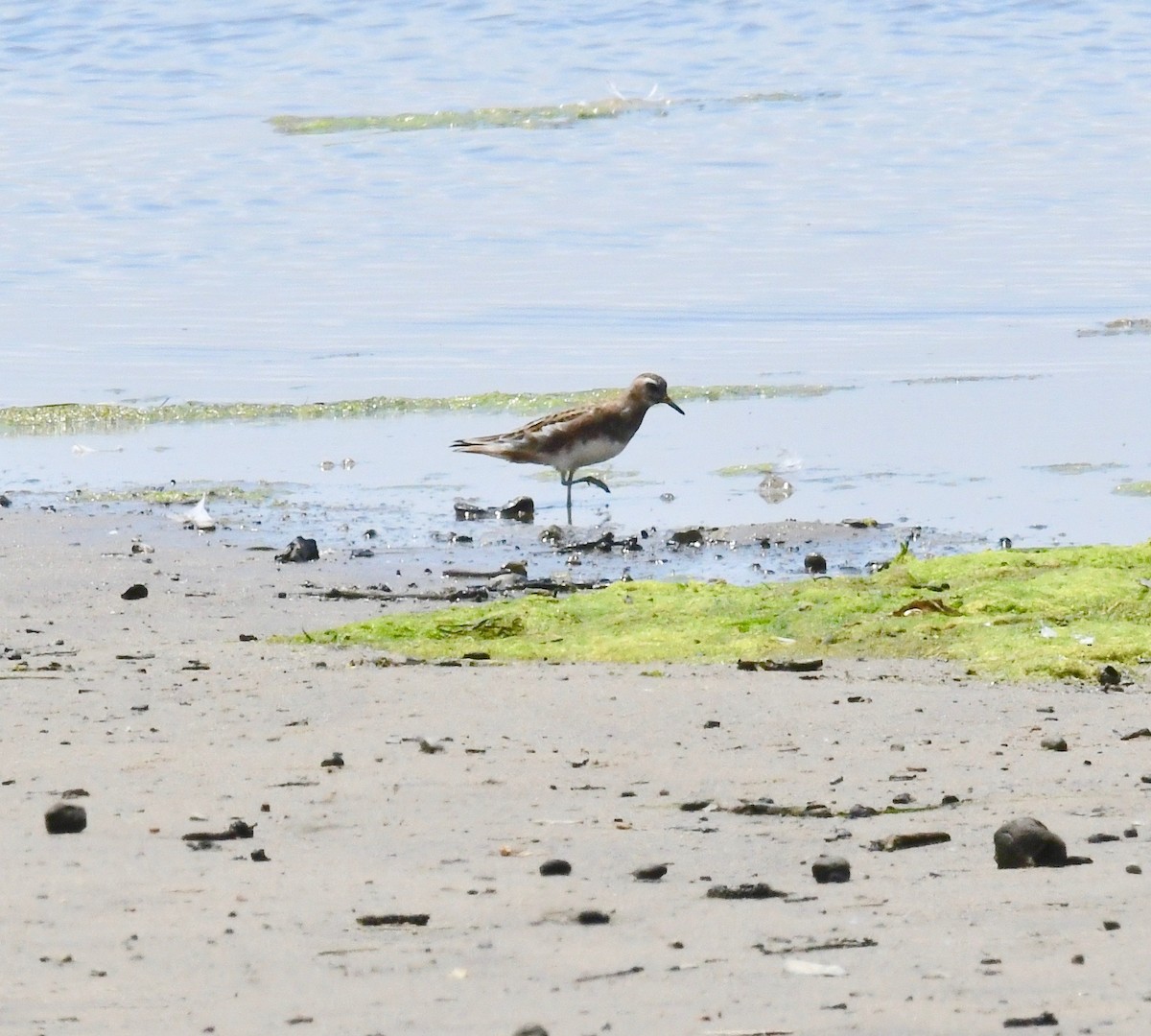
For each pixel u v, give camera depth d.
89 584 14.09
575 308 26.20
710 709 9.73
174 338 25.03
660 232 31.31
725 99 45.31
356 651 11.56
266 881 6.71
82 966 5.76
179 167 37.97
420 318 25.81
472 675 10.68
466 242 30.89
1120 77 46.12
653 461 19.11
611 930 6.11
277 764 8.63
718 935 6.02
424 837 7.34
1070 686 10.34
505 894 6.52
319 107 45.25
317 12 58.59
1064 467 18.11
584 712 9.68
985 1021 5.20
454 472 18.86
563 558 15.32
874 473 18.19
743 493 17.66
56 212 33.72
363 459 19.44
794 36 53.72
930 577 13.07
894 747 8.91
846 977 5.59
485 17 57.44
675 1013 5.30
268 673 10.74
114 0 60.44
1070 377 22.02
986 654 11.02
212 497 17.83
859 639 11.48
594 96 45.78
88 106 46.06
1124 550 13.38
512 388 22.23
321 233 31.75
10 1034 5.20
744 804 7.82
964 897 6.43
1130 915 6.17
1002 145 38.50
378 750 8.89
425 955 5.84
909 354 23.41
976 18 55.41
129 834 7.41
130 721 9.55
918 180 35.22
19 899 6.48
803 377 22.48
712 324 25.12
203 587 14.03
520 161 38.38
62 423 21.27
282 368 23.47
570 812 7.77
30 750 8.95
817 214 32.47
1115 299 25.86
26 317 26.27
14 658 11.34
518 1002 5.41
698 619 12.09
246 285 28.06
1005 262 28.33
